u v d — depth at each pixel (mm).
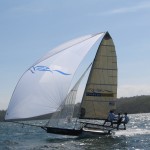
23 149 31156
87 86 37344
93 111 37562
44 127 33844
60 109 32375
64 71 33344
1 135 52125
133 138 38375
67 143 33562
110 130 37156
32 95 31625
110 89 37938
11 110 31188
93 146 31547
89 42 35938
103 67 37781
